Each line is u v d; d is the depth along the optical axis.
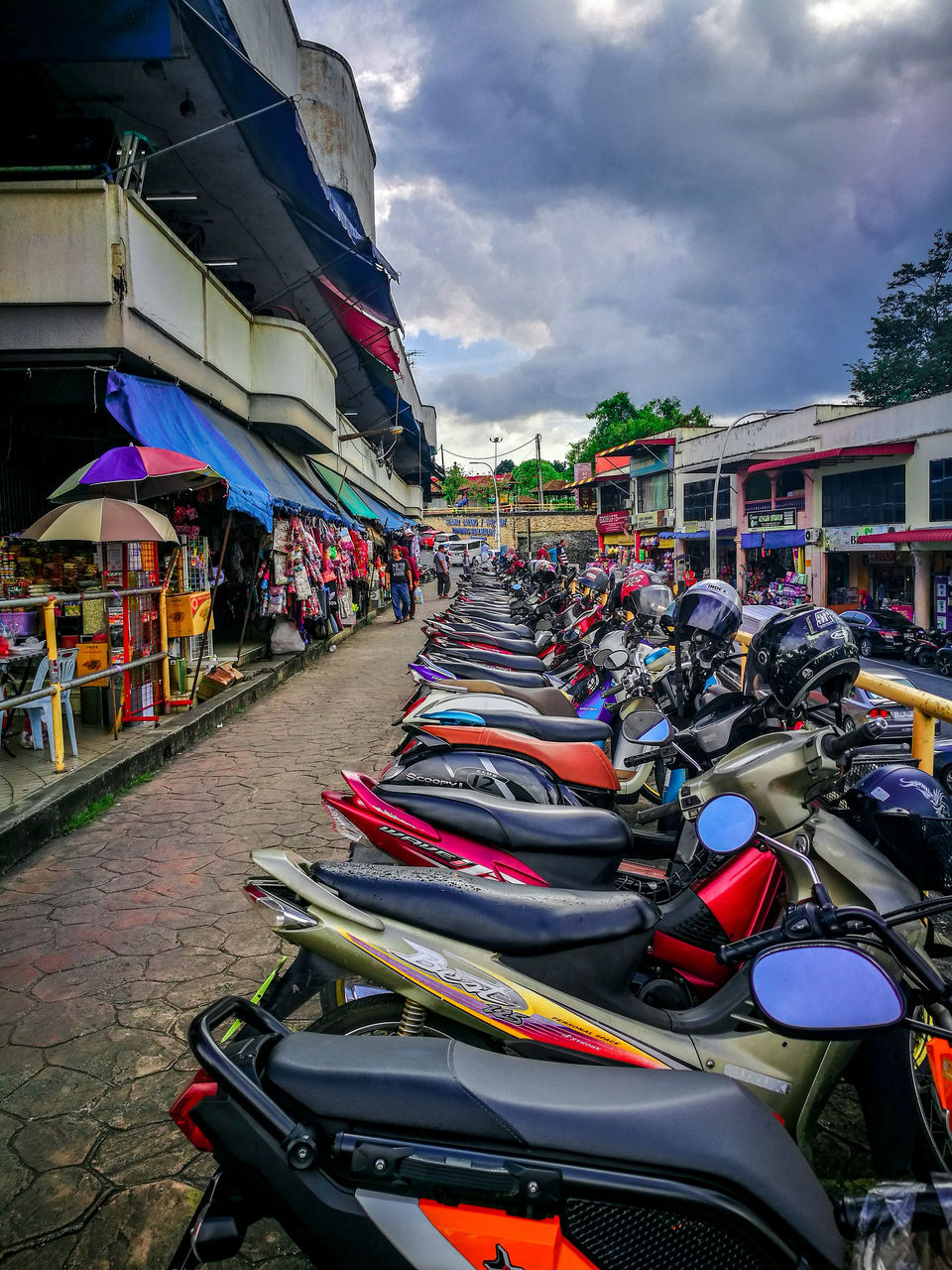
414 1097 1.34
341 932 1.89
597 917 2.04
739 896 2.41
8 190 6.74
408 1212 1.28
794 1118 2.00
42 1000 3.09
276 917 1.94
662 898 2.79
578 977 2.02
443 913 1.99
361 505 19.23
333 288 13.13
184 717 7.54
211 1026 1.44
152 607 7.54
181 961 3.39
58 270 6.79
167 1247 1.98
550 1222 1.27
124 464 6.32
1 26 6.04
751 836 2.03
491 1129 1.31
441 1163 1.28
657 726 3.92
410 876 2.10
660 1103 1.35
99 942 3.56
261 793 5.85
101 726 7.07
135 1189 2.17
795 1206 1.30
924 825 2.11
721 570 38.91
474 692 5.22
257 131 8.38
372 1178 1.29
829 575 32.09
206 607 8.23
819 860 2.15
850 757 2.24
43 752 6.09
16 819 4.52
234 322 10.34
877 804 2.24
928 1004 1.58
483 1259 1.26
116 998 3.11
